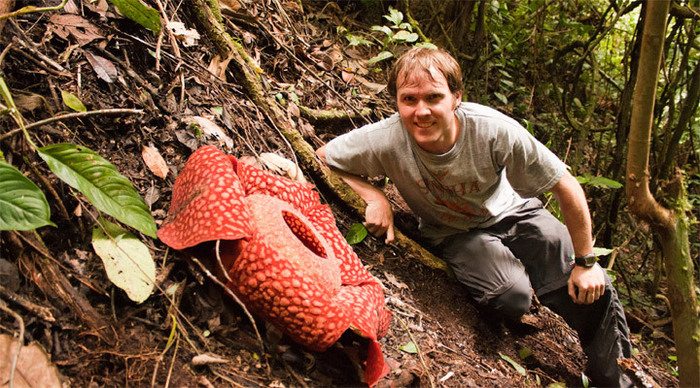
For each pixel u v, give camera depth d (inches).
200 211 73.9
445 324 105.3
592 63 168.1
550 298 110.2
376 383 81.4
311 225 83.3
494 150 97.0
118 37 100.3
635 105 78.1
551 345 116.6
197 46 115.3
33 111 81.6
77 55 93.0
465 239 110.3
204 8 116.8
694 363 87.2
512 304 107.3
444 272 113.4
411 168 102.1
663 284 166.9
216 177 76.0
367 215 109.0
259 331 78.6
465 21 171.2
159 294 74.5
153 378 65.7
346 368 80.7
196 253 76.2
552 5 187.3
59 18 94.5
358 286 85.3
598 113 192.1
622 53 200.2
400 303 101.9
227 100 111.2
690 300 86.9
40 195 61.8
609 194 164.7
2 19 79.0
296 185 89.6
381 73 160.6
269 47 135.3
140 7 89.7
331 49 151.3
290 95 125.4
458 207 106.3
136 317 71.7
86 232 76.6
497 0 185.0
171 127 96.4
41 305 66.9
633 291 157.8
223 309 77.4
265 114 114.7
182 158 94.7
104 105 90.5
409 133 97.6
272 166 103.7
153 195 86.4
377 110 144.7
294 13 155.3
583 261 103.3
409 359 90.7
